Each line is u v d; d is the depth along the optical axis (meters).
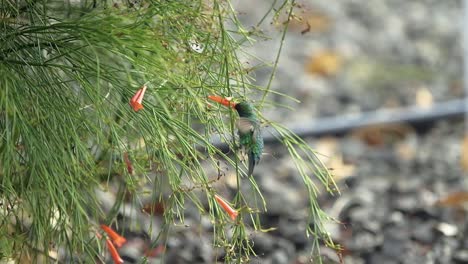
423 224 5.39
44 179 3.22
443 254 5.05
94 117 3.50
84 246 3.41
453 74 8.62
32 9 3.44
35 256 3.46
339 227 5.33
